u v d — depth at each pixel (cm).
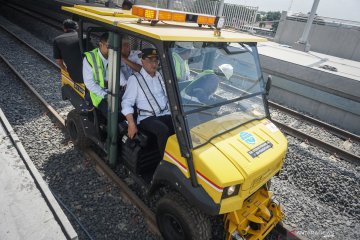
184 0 1498
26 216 289
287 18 1422
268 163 276
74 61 396
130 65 376
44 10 1512
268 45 1236
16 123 517
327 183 457
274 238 347
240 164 257
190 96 272
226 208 253
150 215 343
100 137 399
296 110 796
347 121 724
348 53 1245
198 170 254
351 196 433
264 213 303
